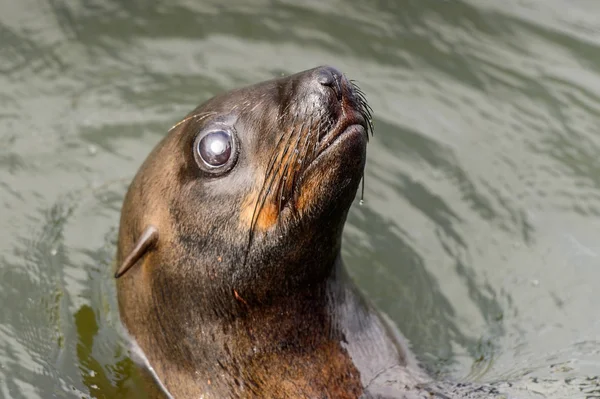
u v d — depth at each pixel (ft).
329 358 40.65
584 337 46.50
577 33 64.90
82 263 50.88
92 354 44.96
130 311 43.83
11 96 60.49
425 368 43.88
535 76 62.49
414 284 50.88
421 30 65.57
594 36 64.69
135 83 62.13
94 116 59.93
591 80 62.03
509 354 45.65
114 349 44.57
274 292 39.06
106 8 66.28
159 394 42.45
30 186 55.26
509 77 62.54
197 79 62.39
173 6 66.59
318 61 63.62
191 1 66.90
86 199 54.95
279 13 66.39
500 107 60.80
